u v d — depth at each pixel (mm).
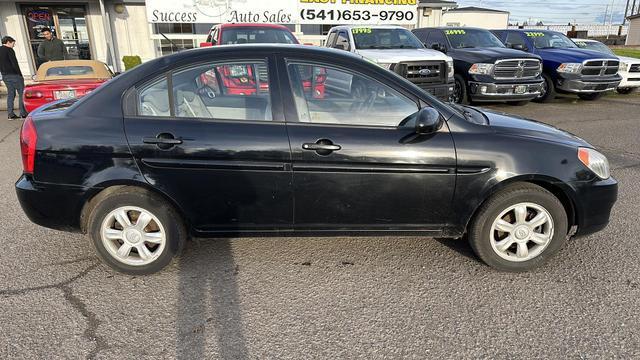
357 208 3086
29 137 2971
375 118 3021
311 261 3406
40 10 14336
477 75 9727
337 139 2943
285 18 14891
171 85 3004
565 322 2688
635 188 5047
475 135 3045
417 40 9828
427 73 8711
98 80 8047
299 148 2934
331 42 10758
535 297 2943
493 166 3016
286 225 3148
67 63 8477
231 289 3031
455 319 2725
